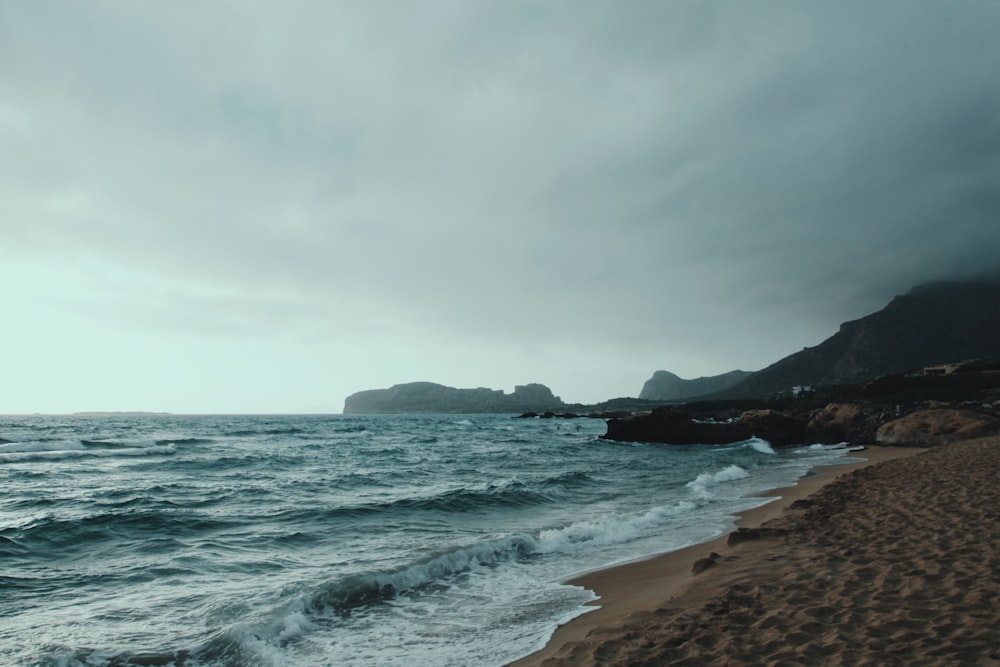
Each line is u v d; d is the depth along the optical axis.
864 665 4.27
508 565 9.37
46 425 74.44
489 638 6.23
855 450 33.22
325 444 46.66
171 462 28.64
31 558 10.06
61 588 8.39
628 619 5.94
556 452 38.38
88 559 10.07
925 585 6.00
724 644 4.96
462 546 9.87
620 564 9.26
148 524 12.65
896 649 4.49
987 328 147.75
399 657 5.81
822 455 31.28
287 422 114.31
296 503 15.74
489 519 13.73
